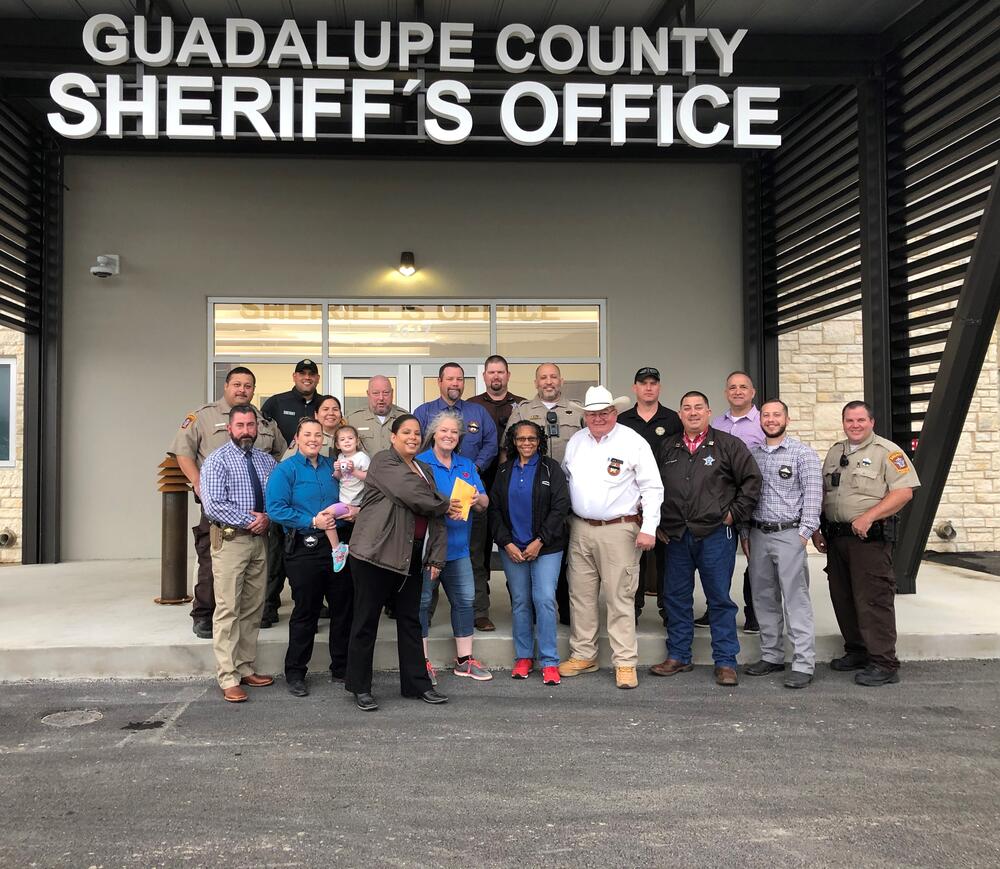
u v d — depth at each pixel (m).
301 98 7.38
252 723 3.93
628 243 8.80
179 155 8.27
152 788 3.19
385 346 8.62
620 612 4.54
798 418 9.05
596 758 3.50
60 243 8.23
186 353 8.39
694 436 4.69
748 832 2.83
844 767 3.40
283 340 8.52
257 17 6.44
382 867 2.60
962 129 5.96
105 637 4.85
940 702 4.25
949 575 7.38
